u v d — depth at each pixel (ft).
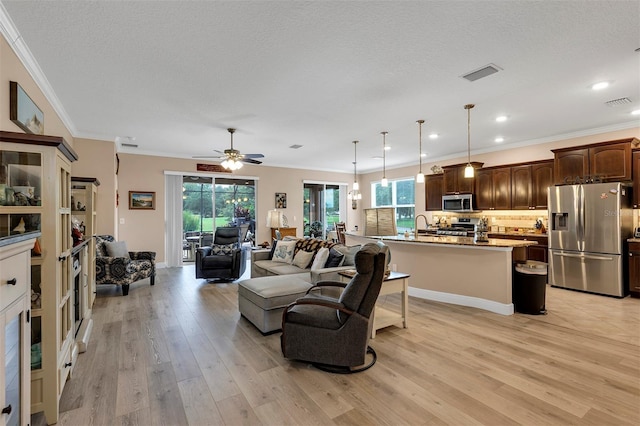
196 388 7.11
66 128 14.49
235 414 6.19
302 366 8.14
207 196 24.59
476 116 14.03
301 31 7.52
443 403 6.48
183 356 8.70
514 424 5.82
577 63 9.10
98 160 17.06
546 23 7.19
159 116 13.87
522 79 10.18
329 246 14.80
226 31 7.51
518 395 6.75
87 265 10.52
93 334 10.24
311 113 13.48
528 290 12.18
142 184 21.43
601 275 14.70
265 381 7.40
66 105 12.46
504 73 9.77
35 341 5.89
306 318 8.11
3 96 7.38
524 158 19.26
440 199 23.34
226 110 13.11
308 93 11.28
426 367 8.00
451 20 7.08
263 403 6.54
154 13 6.82
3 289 3.73
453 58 8.82
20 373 4.25
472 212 22.35
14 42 7.71
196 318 11.87
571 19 7.04
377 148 20.92
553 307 13.01
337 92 11.21
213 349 9.16
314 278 11.80
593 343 9.43
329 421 5.95
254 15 6.89
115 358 8.56
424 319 11.63
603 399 6.61
